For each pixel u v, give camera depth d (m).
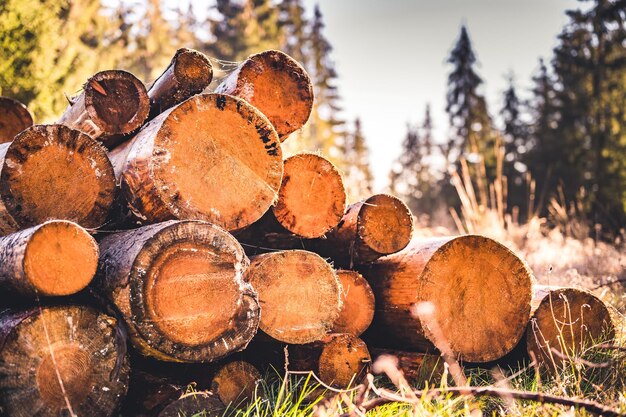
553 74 17.03
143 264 2.31
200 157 2.58
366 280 3.03
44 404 2.25
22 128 3.60
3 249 2.30
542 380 2.88
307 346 2.77
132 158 2.60
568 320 3.02
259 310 2.49
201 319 2.39
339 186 2.86
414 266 2.89
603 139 13.88
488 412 2.55
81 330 2.30
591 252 4.98
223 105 2.61
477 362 2.93
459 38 20.64
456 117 20.34
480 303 2.89
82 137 2.53
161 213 2.54
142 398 2.47
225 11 18.88
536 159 16.17
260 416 2.51
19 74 5.54
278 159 2.69
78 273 2.26
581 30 15.85
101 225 2.58
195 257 2.39
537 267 4.59
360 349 2.80
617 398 2.52
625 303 3.61
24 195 2.46
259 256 2.71
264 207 2.67
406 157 24.86
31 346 2.24
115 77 2.73
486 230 5.49
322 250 3.08
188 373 2.59
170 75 2.81
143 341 2.33
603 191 12.79
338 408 2.42
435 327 2.83
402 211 2.96
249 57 2.83
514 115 19.50
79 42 6.73
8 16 5.45
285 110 2.89
